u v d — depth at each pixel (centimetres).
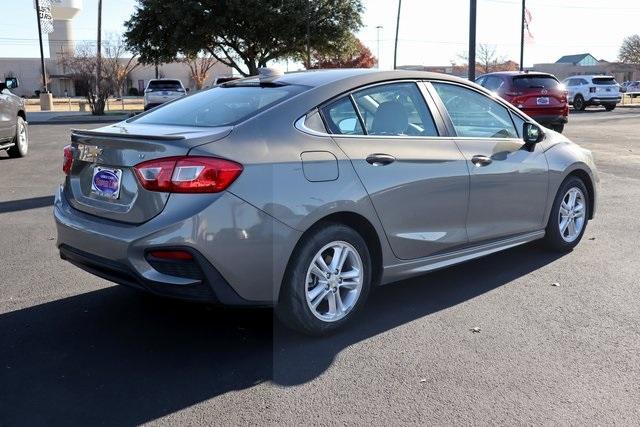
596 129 1986
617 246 605
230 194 346
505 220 507
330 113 403
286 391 332
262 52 3869
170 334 405
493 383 340
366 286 413
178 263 342
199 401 322
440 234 451
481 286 496
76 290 486
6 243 623
